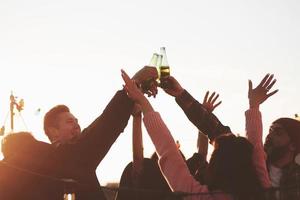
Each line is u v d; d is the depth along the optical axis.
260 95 3.39
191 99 3.59
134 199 3.91
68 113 3.53
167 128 2.95
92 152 3.09
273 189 2.81
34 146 3.12
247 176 2.78
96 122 3.10
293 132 3.75
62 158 3.09
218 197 2.76
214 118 3.63
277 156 3.77
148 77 3.25
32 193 3.01
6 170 3.02
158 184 4.13
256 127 3.29
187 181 2.83
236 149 2.80
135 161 4.17
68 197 3.01
